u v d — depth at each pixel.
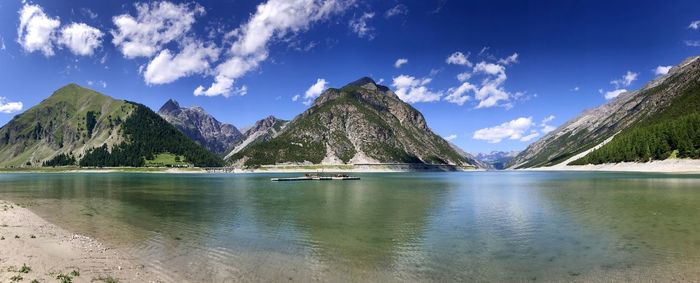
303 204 59.75
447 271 23.84
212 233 35.34
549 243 30.62
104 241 31.47
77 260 24.72
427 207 54.88
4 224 36.44
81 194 79.50
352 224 40.22
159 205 58.50
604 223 38.50
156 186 110.81
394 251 28.64
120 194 79.56
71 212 49.69
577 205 53.59
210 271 23.48
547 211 48.59
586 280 21.89
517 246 29.86
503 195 73.25
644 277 22.09
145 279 21.61
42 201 64.25
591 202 56.78
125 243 30.89
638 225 36.88
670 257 25.75
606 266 24.23
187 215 47.12
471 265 25.03
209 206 56.97
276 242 31.61
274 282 21.67
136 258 26.19
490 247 29.69
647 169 187.38
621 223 38.19
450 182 135.38
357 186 111.69
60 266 22.95
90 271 22.42
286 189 97.56
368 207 55.31
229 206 57.03
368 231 36.31
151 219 43.78
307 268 24.39
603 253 27.17
